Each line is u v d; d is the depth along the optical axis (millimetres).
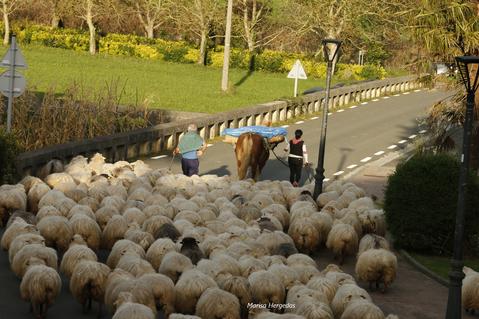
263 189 28891
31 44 85375
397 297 21344
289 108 52344
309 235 23625
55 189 25562
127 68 73000
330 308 17375
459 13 31625
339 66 75938
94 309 19141
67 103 37531
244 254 20266
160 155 39781
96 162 30859
